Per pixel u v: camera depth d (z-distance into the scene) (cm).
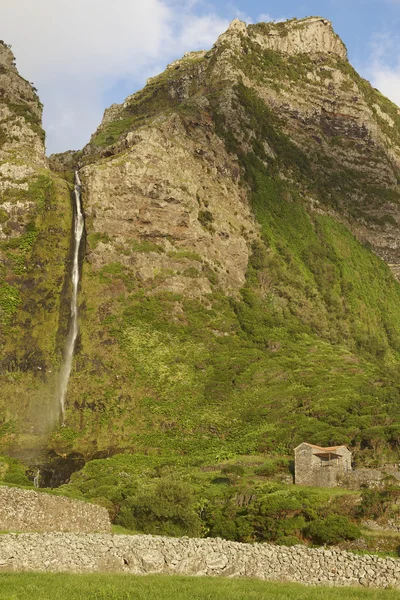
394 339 19275
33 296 14762
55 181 16850
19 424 11950
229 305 15725
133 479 9012
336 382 12444
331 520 6481
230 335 14700
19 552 4606
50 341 13875
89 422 12044
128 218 16125
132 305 14588
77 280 15262
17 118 18300
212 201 17800
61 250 15725
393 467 8594
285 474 8762
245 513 6844
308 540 6419
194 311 14912
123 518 6406
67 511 5597
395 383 12494
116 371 12988
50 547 4678
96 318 14225
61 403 12531
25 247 15600
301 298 17312
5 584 4156
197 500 7275
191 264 15838
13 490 5378
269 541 6412
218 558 4806
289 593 4250
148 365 13112
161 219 16238
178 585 4334
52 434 11806
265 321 15550
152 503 6544
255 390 12500
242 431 11106
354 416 10562
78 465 10819
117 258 15462
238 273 16950
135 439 11469
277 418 11194
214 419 11619
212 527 6662
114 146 18338
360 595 4266
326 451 8531
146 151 17138
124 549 4766
